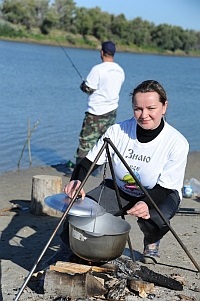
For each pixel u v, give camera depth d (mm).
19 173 9891
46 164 10836
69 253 5219
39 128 14742
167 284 4797
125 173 4961
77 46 60938
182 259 5598
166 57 75375
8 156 11359
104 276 4629
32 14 59062
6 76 28484
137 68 45812
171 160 4895
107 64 8820
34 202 6934
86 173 4906
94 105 8828
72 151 12227
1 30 57062
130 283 4652
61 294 4523
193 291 4832
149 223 4887
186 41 84062
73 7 61750
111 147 4770
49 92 23250
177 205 4953
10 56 40750
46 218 6836
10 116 16484
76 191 4480
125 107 20016
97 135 8922
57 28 60969
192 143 14797
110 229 4742
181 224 6785
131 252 5184
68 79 29250
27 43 56656
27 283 4441
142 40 77312
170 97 27172
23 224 6578
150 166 4902
